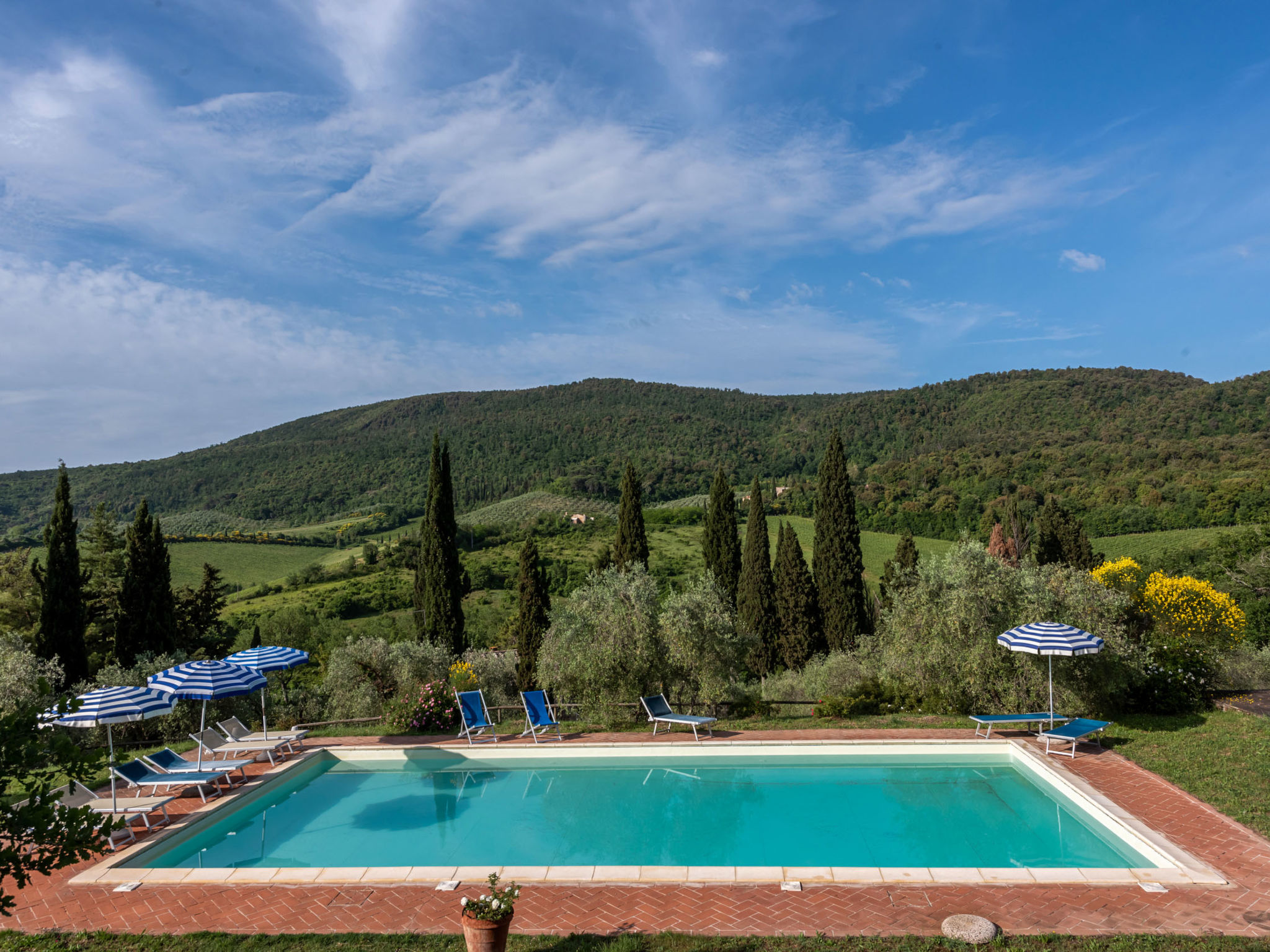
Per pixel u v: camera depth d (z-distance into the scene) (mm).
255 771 10938
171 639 20609
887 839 8344
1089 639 10508
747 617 25094
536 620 19906
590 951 5395
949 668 13141
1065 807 9250
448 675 17594
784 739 11781
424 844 8484
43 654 17953
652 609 14273
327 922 5961
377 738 12922
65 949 5594
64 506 18469
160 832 8297
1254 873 6461
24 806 3900
